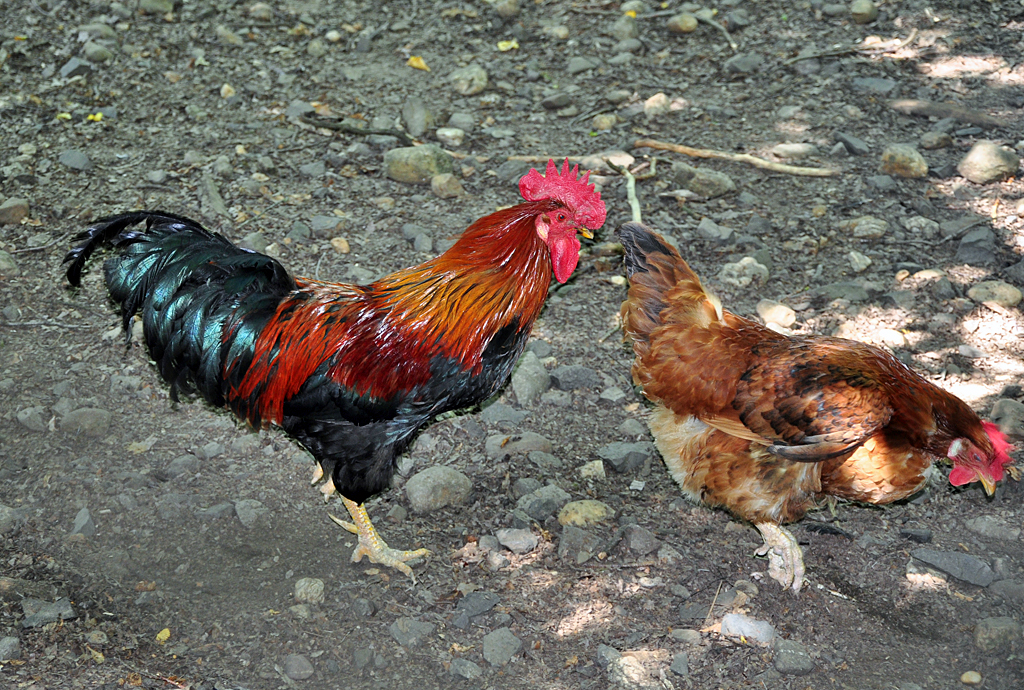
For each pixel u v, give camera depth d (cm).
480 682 243
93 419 275
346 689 241
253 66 369
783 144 343
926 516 267
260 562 257
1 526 258
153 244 256
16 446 271
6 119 339
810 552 262
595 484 272
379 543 257
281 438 277
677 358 256
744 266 308
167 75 358
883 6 412
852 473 252
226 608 250
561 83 372
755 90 366
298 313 253
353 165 334
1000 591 254
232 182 326
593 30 405
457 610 251
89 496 265
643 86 370
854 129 348
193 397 282
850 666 245
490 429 280
